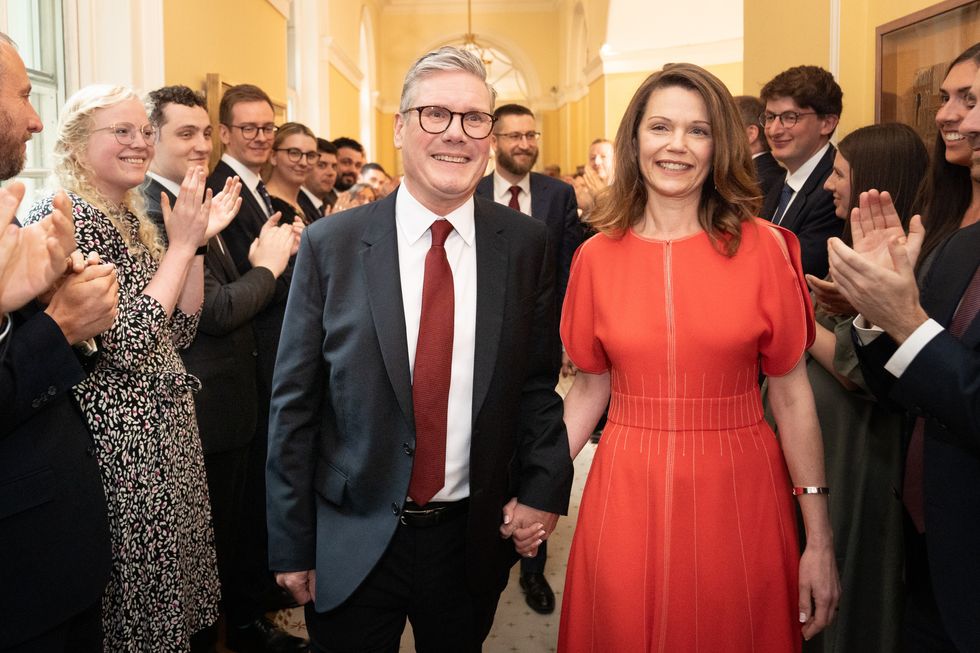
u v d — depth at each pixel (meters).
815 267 2.52
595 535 1.55
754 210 1.56
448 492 1.58
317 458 1.60
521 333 1.59
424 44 15.38
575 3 12.73
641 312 1.54
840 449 1.91
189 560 1.86
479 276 1.57
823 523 1.56
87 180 1.83
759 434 1.55
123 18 3.30
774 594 1.50
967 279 1.39
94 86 1.86
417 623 1.66
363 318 1.51
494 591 1.66
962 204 1.70
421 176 1.50
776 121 2.69
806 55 3.34
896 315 1.29
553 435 1.64
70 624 1.44
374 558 1.50
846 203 2.04
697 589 1.48
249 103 2.99
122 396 1.68
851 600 1.85
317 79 8.35
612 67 9.88
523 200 3.56
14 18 2.76
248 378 2.47
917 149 1.94
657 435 1.53
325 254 1.56
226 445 2.35
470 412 1.57
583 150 13.06
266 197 3.13
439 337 1.53
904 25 2.58
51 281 1.25
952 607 1.31
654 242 1.58
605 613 1.51
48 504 1.34
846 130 3.05
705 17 9.19
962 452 1.30
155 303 1.79
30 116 1.38
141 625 1.70
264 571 2.65
